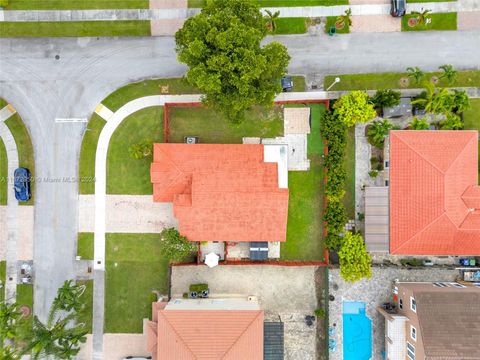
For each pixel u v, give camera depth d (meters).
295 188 34.28
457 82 34.25
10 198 34.62
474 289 30.47
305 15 34.19
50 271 34.38
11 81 34.50
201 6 34.19
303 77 34.38
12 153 34.66
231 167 31.77
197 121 34.34
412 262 33.84
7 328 29.20
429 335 28.25
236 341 29.05
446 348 27.84
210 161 31.88
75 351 28.58
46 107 34.59
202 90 31.83
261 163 32.06
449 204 30.58
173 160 31.77
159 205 34.28
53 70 34.59
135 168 34.34
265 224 31.81
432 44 34.25
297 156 34.22
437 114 34.12
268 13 31.77
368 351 33.84
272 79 29.38
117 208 34.34
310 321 33.88
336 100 33.72
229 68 25.86
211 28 26.34
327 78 34.34
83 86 34.50
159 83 34.41
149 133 34.50
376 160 33.75
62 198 34.53
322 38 34.25
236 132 34.31
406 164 31.58
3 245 34.62
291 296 34.09
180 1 34.19
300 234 34.19
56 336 27.92
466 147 31.39
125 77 34.50
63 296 29.61
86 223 34.38
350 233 31.95
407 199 31.50
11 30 34.56
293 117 34.22
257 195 31.08
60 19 34.41
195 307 30.86
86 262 34.31
